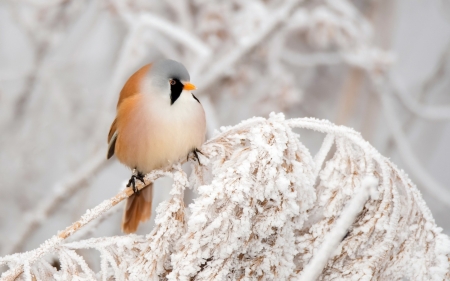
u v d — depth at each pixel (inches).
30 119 542.0
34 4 515.8
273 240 186.7
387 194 186.9
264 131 187.0
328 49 629.9
